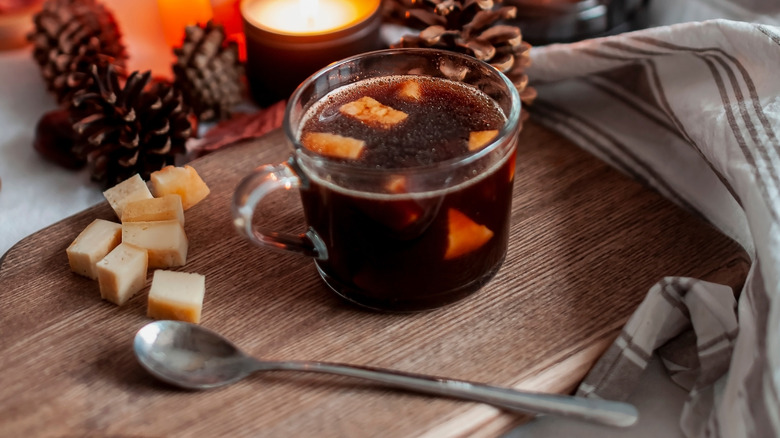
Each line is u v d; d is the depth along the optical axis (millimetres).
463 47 574
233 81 642
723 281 526
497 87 505
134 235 541
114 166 594
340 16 661
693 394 496
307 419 483
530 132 613
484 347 505
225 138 617
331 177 481
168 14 691
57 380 500
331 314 522
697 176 572
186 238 553
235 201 494
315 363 496
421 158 483
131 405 490
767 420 460
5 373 504
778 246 488
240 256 550
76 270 542
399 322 517
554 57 599
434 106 509
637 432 495
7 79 696
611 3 638
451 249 497
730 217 560
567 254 542
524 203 569
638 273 531
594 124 613
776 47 527
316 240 513
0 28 713
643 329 504
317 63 632
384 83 527
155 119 597
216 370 498
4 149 645
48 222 600
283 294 532
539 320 514
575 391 506
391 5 668
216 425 482
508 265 538
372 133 496
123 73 666
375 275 504
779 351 466
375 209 480
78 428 484
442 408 484
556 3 633
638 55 575
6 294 535
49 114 634
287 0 671
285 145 609
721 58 552
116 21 692
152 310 520
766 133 519
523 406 480
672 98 563
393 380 488
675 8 663
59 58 638
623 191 571
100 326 521
